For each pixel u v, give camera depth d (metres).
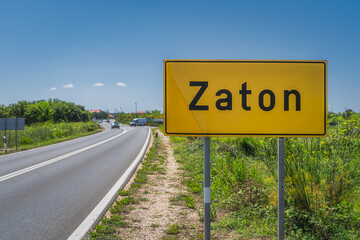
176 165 10.47
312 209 4.23
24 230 4.27
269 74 3.32
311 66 3.33
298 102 3.33
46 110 65.38
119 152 14.70
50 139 26.72
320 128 3.33
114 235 4.07
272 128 3.33
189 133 3.30
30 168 9.89
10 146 20.25
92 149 16.39
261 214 4.70
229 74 3.31
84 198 6.01
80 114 81.31
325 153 4.68
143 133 34.81
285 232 4.10
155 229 4.34
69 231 4.23
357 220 4.17
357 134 4.72
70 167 10.02
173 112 3.30
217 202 5.52
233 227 4.41
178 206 5.49
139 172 8.90
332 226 4.01
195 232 4.23
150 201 5.82
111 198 5.99
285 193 4.53
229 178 6.11
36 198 6.02
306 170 4.51
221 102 3.31
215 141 11.48
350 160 4.47
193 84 3.30
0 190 6.71
